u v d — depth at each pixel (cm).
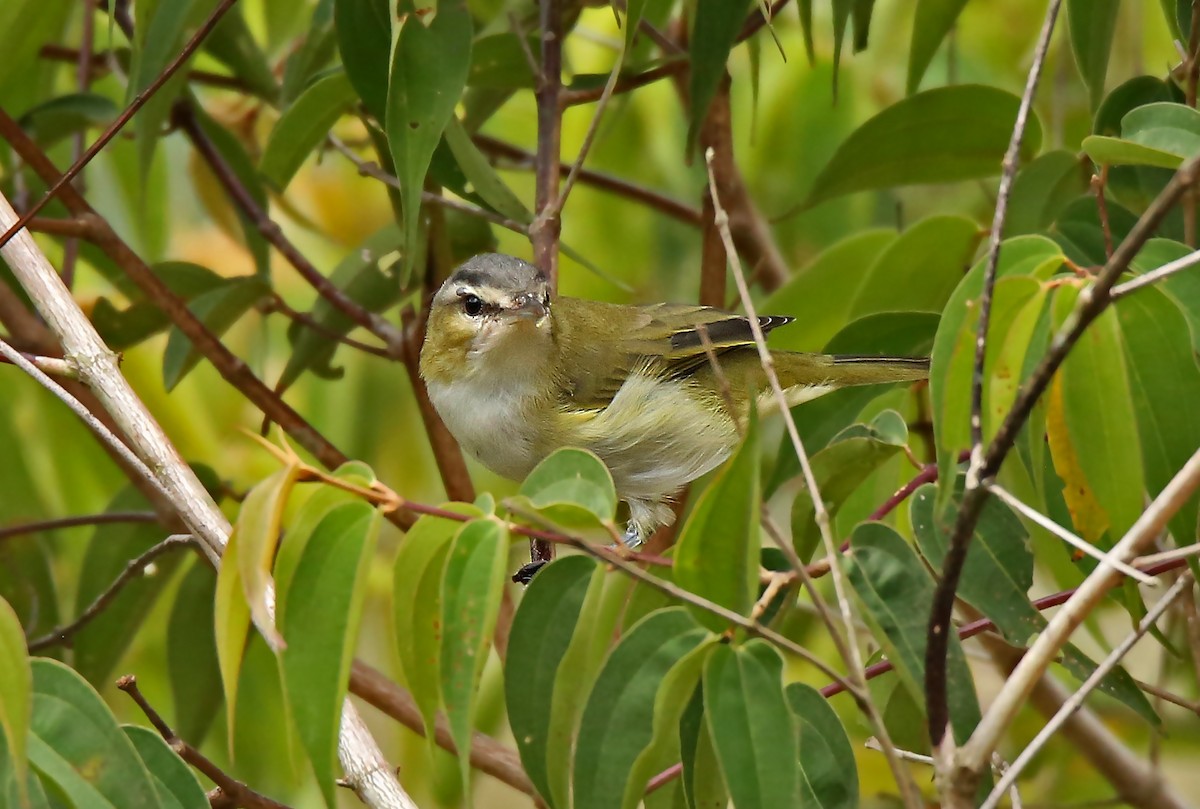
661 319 975
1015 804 582
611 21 1135
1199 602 814
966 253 888
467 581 507
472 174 843
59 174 902
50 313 708
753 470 500
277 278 1180
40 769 529
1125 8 1108
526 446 959
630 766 529
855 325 849
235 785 663
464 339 937
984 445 536
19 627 504
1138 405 591
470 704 497
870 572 575
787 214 948
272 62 1097
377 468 1156
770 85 1162
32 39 973
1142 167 827
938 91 877
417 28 744
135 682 655
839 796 580
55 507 1178
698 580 524
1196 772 1165
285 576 513
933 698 512
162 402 1086
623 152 1220
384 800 620
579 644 541
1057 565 870
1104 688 626
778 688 505
